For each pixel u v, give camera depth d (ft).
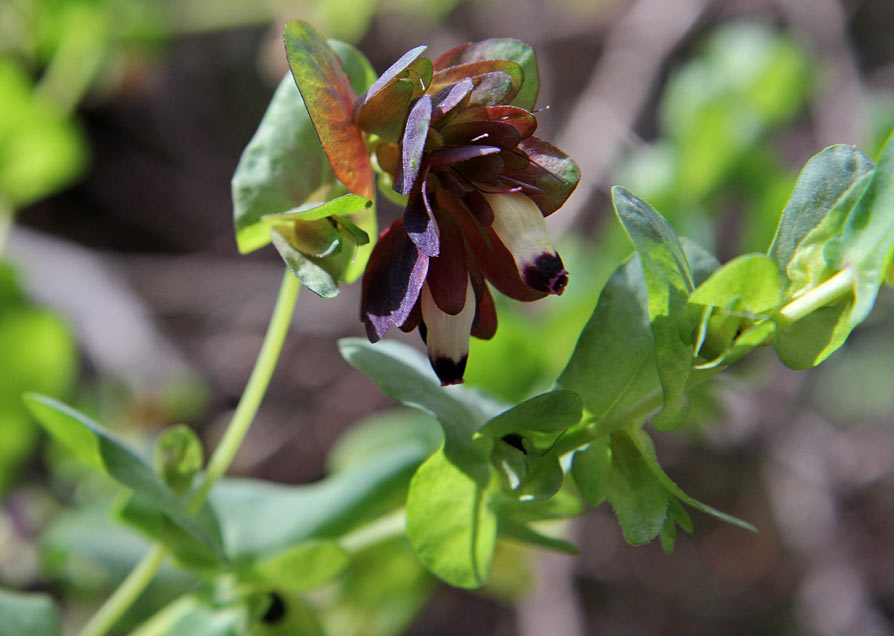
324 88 0.81
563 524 1.49
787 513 2.03
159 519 0.96
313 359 2.19
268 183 0.86
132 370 1.81
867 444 2.10
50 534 1.14
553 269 0.78
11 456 1.37
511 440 0.83
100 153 2.48
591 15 2.50
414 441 1.36
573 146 2.09
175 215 2.51
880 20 2.54
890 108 1.48
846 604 1.94
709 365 0.81
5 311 1.38
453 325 0.79
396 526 0.96
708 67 1.61
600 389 0.83
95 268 1.99
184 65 2.59
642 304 0.83
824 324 0.81
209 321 2.28
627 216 0.80
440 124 0.79
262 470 2.07
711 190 1.54
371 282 0.80
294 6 2.01
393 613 1.16
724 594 2.09
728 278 0.80
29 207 2.38
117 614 0.95
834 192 0.82
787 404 2.05
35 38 1.79
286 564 0.94
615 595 2.08
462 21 2.50
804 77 1.58
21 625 0.94
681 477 2.15
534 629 1.65
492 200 0.79
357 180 0.82
